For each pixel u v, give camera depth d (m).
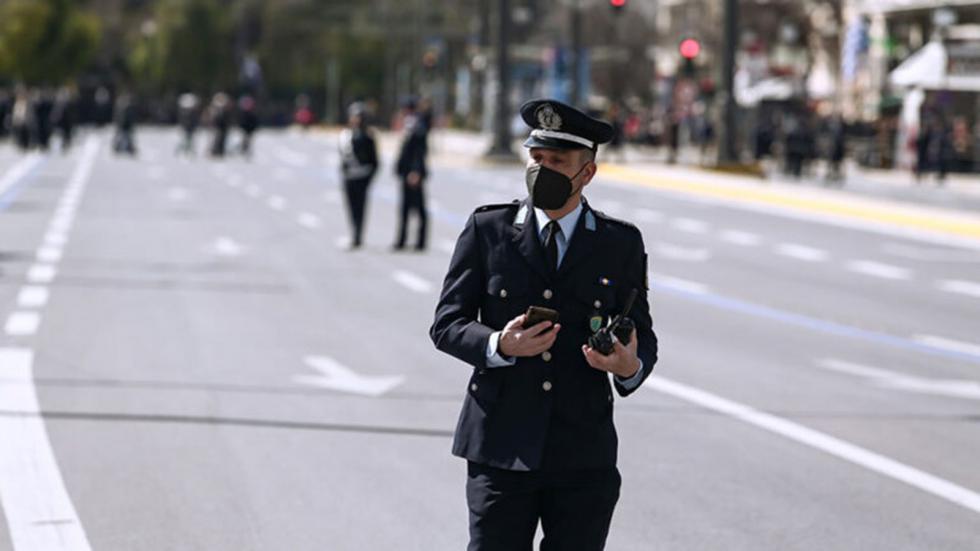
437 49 198.38
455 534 20.88
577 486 13.52
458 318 13.56
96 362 33.44
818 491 24.00
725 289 52.03
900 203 96.56
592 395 13.50
